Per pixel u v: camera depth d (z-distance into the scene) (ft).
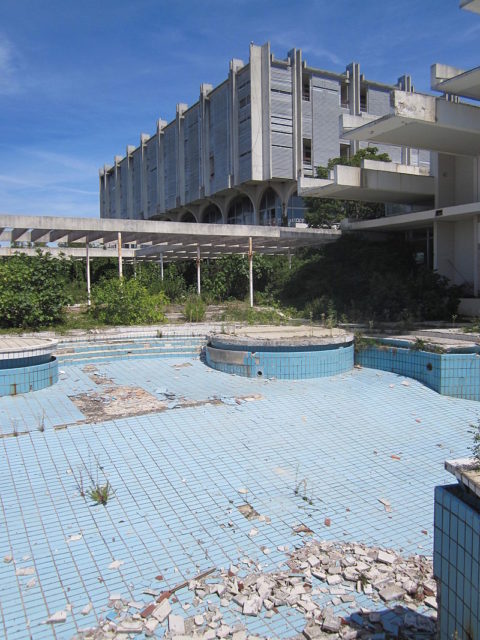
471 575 8.77
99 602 12.32
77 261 80.94
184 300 59.72
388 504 17.31
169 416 24.32
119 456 20.24
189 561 13.98
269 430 23.31
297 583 12.82
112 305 44.01
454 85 37.58
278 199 126.72
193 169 146.82
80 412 24.72
